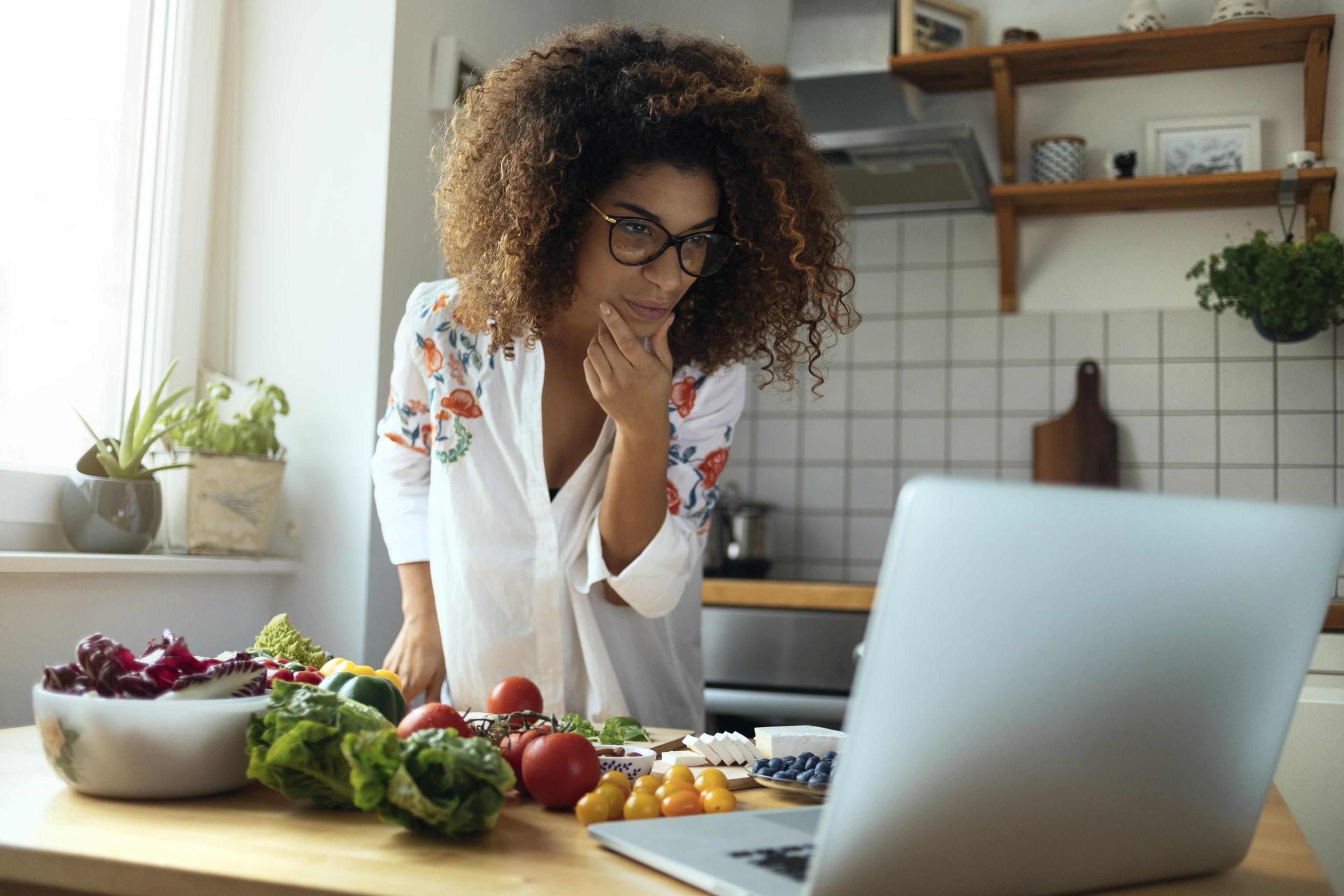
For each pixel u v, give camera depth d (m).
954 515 0.45
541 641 1.24
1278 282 2.36
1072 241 2.80
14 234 1.55
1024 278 2.83
